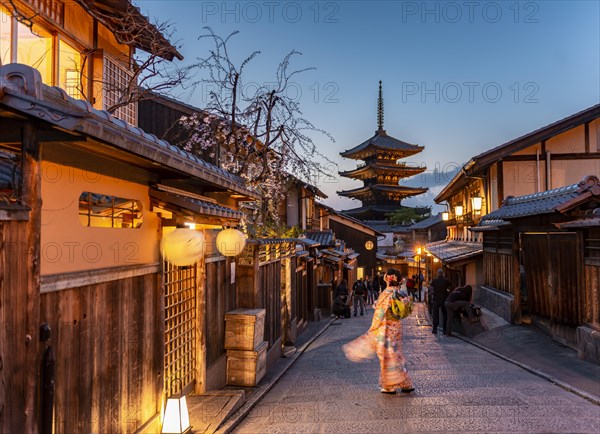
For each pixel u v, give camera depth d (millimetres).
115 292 4137
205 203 5777
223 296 7855
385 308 6676
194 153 12797
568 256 10000
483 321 14203
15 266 2818
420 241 53531
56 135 2971
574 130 18641
